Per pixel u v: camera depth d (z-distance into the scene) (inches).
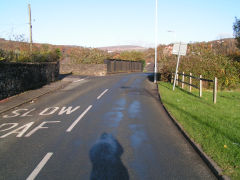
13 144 227.5
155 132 262.7
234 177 150.1
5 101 456.4
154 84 799.7
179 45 591.8
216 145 206.7
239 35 810.8
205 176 161.5
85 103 443.8
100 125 292.0
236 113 344.8
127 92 594.9
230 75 660.1
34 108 403.2
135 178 157.9
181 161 185.8
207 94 551.2
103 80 941.8
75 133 259.8
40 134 257.9
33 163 183.0
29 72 622.2
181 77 706.8
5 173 166.9
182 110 358.0
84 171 168.2
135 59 2524.6
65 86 727.7
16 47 780.6
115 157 193.2
